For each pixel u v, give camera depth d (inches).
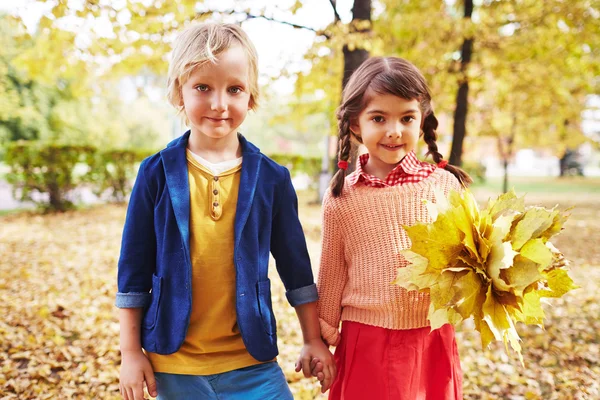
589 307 170.2
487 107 394.6
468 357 130.4
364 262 66.6
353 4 167.3
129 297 57.6
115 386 113.7
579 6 220.7
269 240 61.7
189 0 167.0
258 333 58.7
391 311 63.7
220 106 56.5
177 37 60.8
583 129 509.0
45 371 119.2
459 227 54.2
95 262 228.5
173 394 57.4
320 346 66.1
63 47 192.7
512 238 53.9
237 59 57.3
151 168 59.4
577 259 252.1
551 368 124.9
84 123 823.7
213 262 57.8
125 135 916.0
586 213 453.1
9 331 142.6
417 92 64.1
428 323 64.1
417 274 54.9
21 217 378.9
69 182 405.4
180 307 56.3
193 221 57.7
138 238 58.6
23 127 783.1
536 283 53.2
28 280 197.0
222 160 60.5
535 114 357.7
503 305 53.4
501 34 252.2
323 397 106.0
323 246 70.5
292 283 65.6
